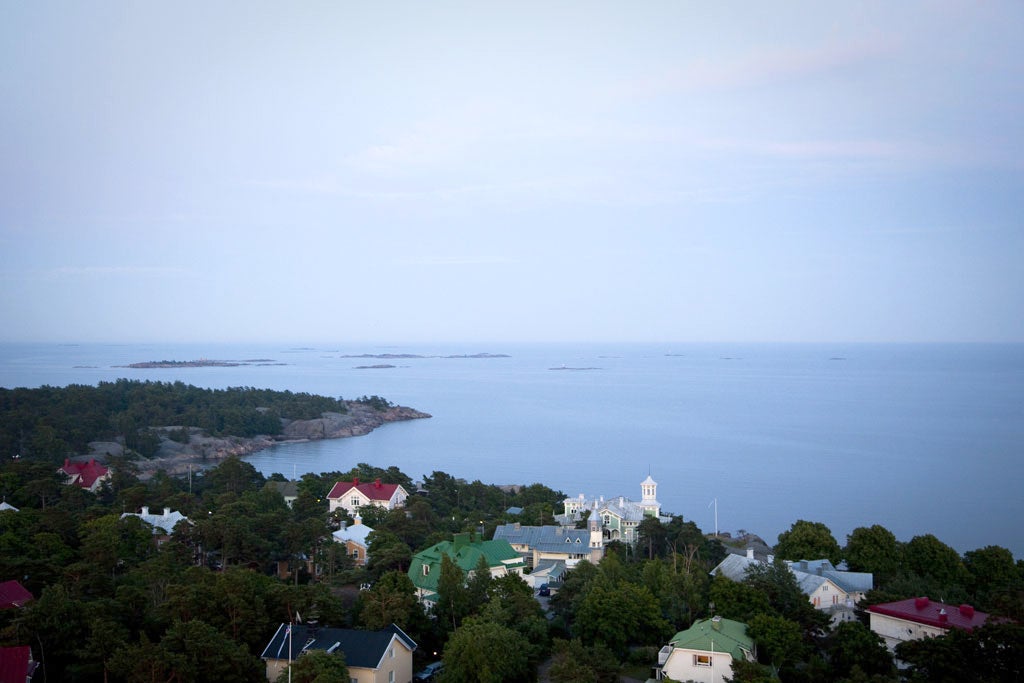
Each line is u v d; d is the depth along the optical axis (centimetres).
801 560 11738
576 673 7500
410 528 14112
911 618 8706
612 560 10712
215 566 12056
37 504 15638
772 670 7688
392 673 7875
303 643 7862
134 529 11950
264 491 16388
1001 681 6750
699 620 9181
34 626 7362
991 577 11612
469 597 9369
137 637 7956
